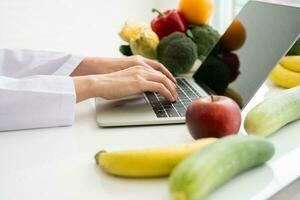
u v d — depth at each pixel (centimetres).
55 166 47
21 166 47
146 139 55
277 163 46
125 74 70
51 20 154
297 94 57
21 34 152
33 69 83
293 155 48
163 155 42
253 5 79
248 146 41
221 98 53
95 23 158
